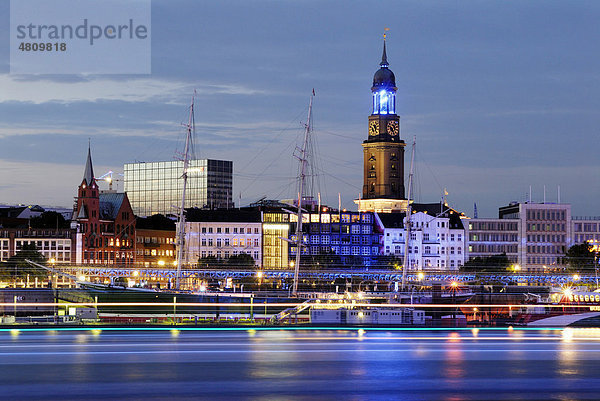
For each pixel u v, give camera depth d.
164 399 115.75
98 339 173.62
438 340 176.75
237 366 139.88
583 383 129.50
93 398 116.12
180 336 181.62
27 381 126.69
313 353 154.62
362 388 124.12
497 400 118.19
